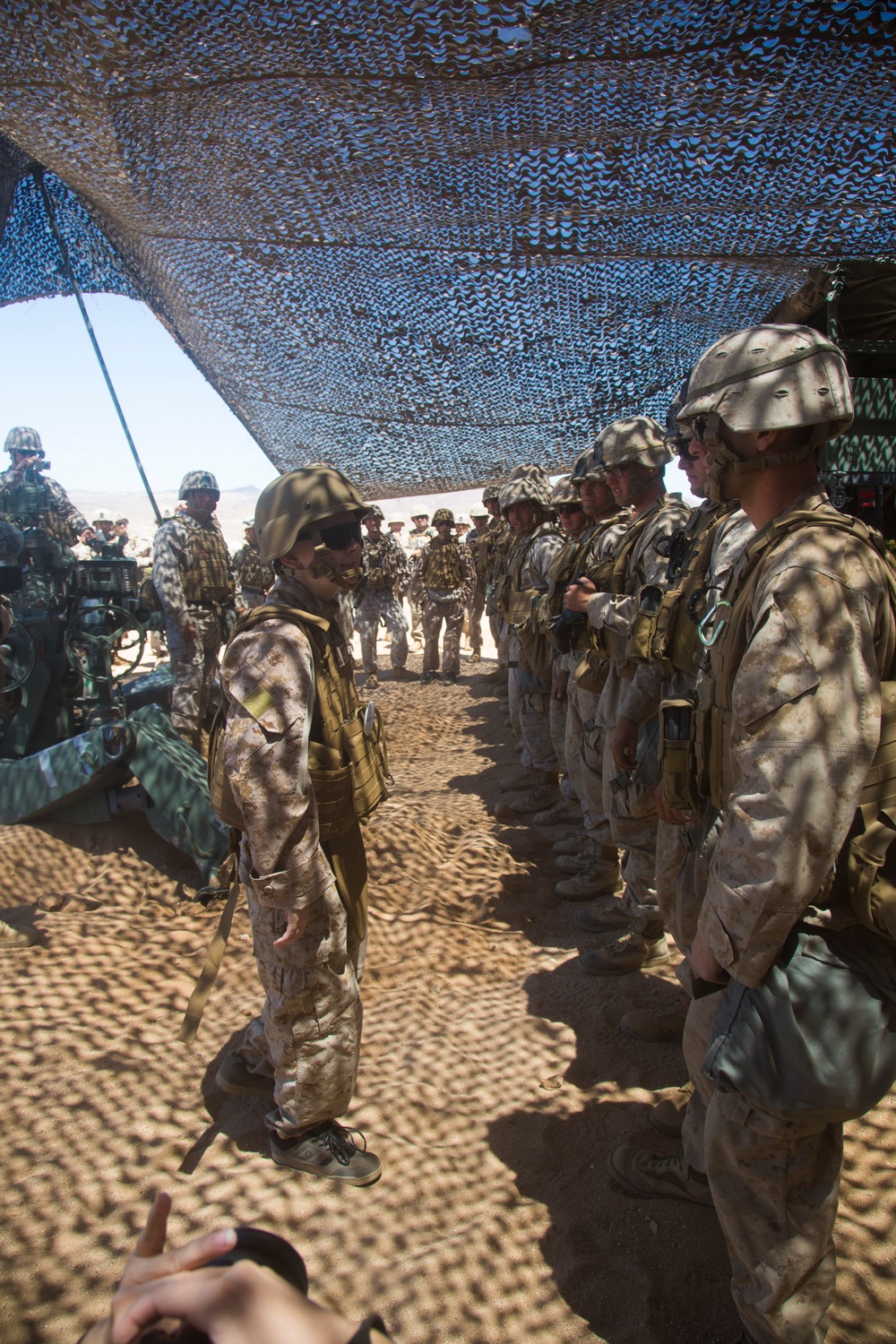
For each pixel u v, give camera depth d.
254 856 2.00
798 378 1.50
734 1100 1.55
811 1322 1.58
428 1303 1.93
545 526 5.11
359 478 5.07
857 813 1.41
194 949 3.47
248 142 2.71
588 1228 2.15
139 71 2.35
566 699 4.34
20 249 4.11
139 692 5.73
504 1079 2.78
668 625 2.63
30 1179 2.23
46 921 3.68
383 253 3.36
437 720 8.56
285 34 2.19
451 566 10.54
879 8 2.09
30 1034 2.86
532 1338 1.86
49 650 5.31
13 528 4.88
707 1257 2.05
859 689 1.33
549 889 4.26
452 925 3.87
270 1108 2.57
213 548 5.59
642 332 3.88
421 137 2.68
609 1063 2.85
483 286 3.60
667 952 3.44
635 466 3.31
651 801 3.16
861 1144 2.35
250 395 4.49
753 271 3.47
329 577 2.16
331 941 2.16
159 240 3.40
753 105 2.45
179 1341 0.52
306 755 2.02
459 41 2.23
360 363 4.13
